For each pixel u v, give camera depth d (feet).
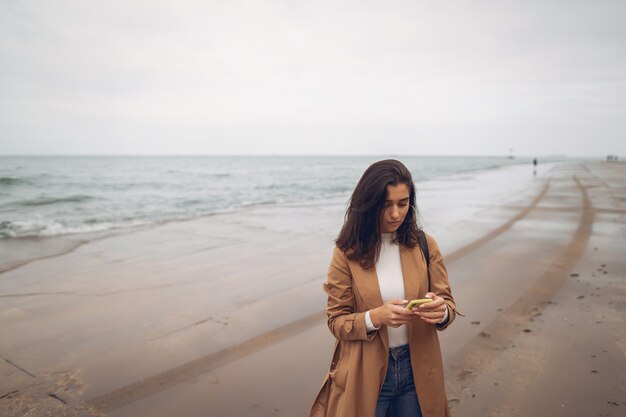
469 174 155.12
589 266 21.08
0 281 21.42
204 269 23.45
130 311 16.67
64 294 19.10
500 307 15.87
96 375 11.51
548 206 47.21
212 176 160.35
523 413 9.15
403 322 4.96
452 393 10.05
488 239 29.04
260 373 11.52
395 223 5.45
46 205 61.00
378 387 5.47
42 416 9.59
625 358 11.44
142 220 45.32
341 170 239.30
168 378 11.30
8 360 12.51
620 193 59.16
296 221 43.14
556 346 12.35
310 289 19.13
